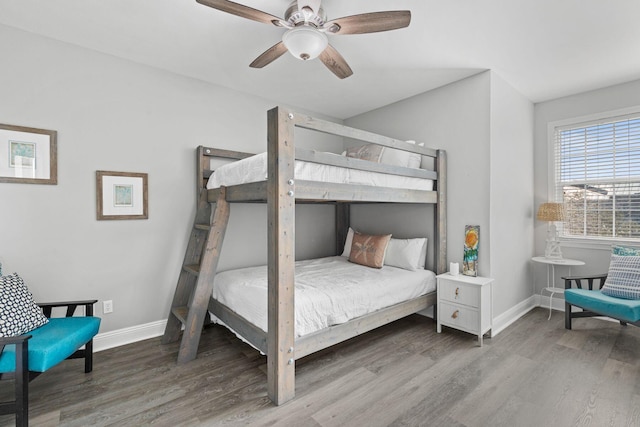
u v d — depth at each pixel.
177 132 2.96
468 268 3.03
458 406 1.82
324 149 4.31
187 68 2.87
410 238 3.62
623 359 2.38
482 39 2.40
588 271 3.47
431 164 3.34
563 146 3.69
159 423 1.68
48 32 2.28
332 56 2.11
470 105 3.07
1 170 2.18
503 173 3.17
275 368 1.86
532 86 3.33
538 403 1.84
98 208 2.55
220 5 1.63
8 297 1.81
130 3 1.95
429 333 2.96
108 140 2.60
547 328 3.06
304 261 3.66
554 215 3.39
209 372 2.21
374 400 1.89
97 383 2.06
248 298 2.29
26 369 1.61
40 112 2.32
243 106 3.42
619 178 3.31
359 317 2.45
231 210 3.34
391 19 1.71
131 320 2.73
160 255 2.87
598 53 2.61
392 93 3.50
